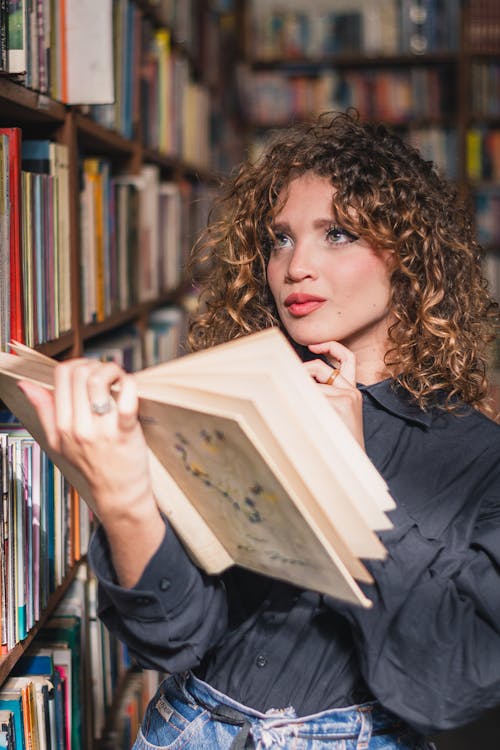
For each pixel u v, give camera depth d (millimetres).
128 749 2049
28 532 1285
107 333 2387
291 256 1154
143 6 2613
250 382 811
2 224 1239
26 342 1364
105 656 1943
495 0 4863
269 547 884
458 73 4930
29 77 1408
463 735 2811
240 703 1043
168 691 1127
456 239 1236
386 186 1141
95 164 2041
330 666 1030
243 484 821
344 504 831
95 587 1859
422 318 1152
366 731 1022
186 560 950
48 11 1495
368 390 1135
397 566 970
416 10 4914
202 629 978
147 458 860
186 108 3434
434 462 1080
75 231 1704
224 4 4535
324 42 5008
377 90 5035
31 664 1464
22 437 1318
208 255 1492
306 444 820
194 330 1409
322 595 1022
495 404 1338
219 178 1557
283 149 1239
